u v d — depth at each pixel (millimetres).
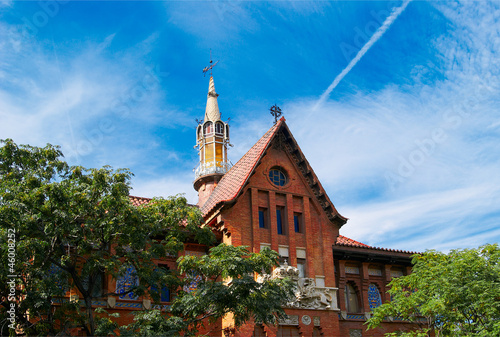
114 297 27578
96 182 23062
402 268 36938
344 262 34719
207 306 22672
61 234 21906
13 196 21312
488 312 24562
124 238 23141
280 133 34688
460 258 27281
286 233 32594
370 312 34219
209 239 25812
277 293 23344
